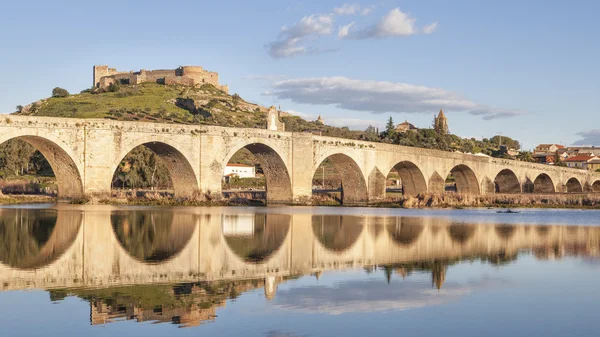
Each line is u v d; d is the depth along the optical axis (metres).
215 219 71.56
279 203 112.31
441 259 42.59
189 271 36.41
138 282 32.81
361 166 121.44
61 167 88.06
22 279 33.25
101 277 34.06
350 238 54.84
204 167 98.19
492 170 155.38
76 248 44.97
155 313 26.38
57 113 188.38
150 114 193.88
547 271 37.91
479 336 23.80
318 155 113.62
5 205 86.19
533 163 172.88
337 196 128.12
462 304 28.67
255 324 24.95
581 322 25.83
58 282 32.56
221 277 34.75
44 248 44.81
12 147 151.88
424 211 99.31
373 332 24.12
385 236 56.88
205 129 98.00
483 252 46.34
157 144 94.12
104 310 26.78
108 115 184.00
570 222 78.00
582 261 42.12
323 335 23.62
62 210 78.00
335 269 38.12
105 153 87.81
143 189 145.12
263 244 49.59
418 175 137.12
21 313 26.14
